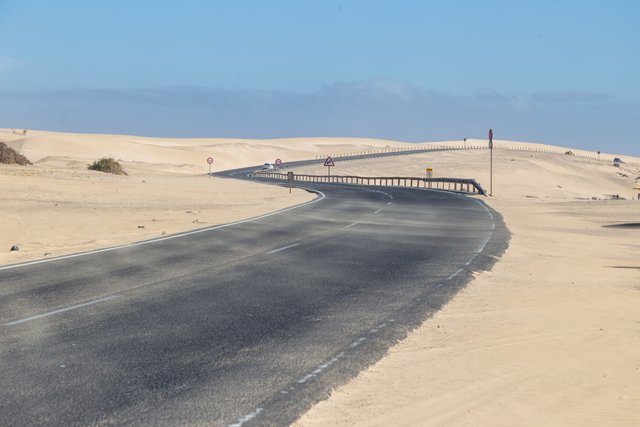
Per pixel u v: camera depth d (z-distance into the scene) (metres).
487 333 10.46
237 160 197.00
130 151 180.00
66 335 10.09
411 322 11.11
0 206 33.19
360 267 17.09
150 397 7.28
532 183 116.12
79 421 6.54
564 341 10.05
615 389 7.85
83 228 26.98
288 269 16.70
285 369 8.41
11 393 7.38
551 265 18.16
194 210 36.72
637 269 17.84
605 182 139.50
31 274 15.77
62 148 171.62
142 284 14.52
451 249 20.92
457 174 121.38
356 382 7.94
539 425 6.67
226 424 6.50
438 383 7.97
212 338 9.96
